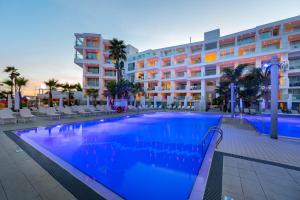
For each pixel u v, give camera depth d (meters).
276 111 6.50
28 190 2.49
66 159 4.50
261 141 5.89
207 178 2.97
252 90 18.98
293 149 4.86
